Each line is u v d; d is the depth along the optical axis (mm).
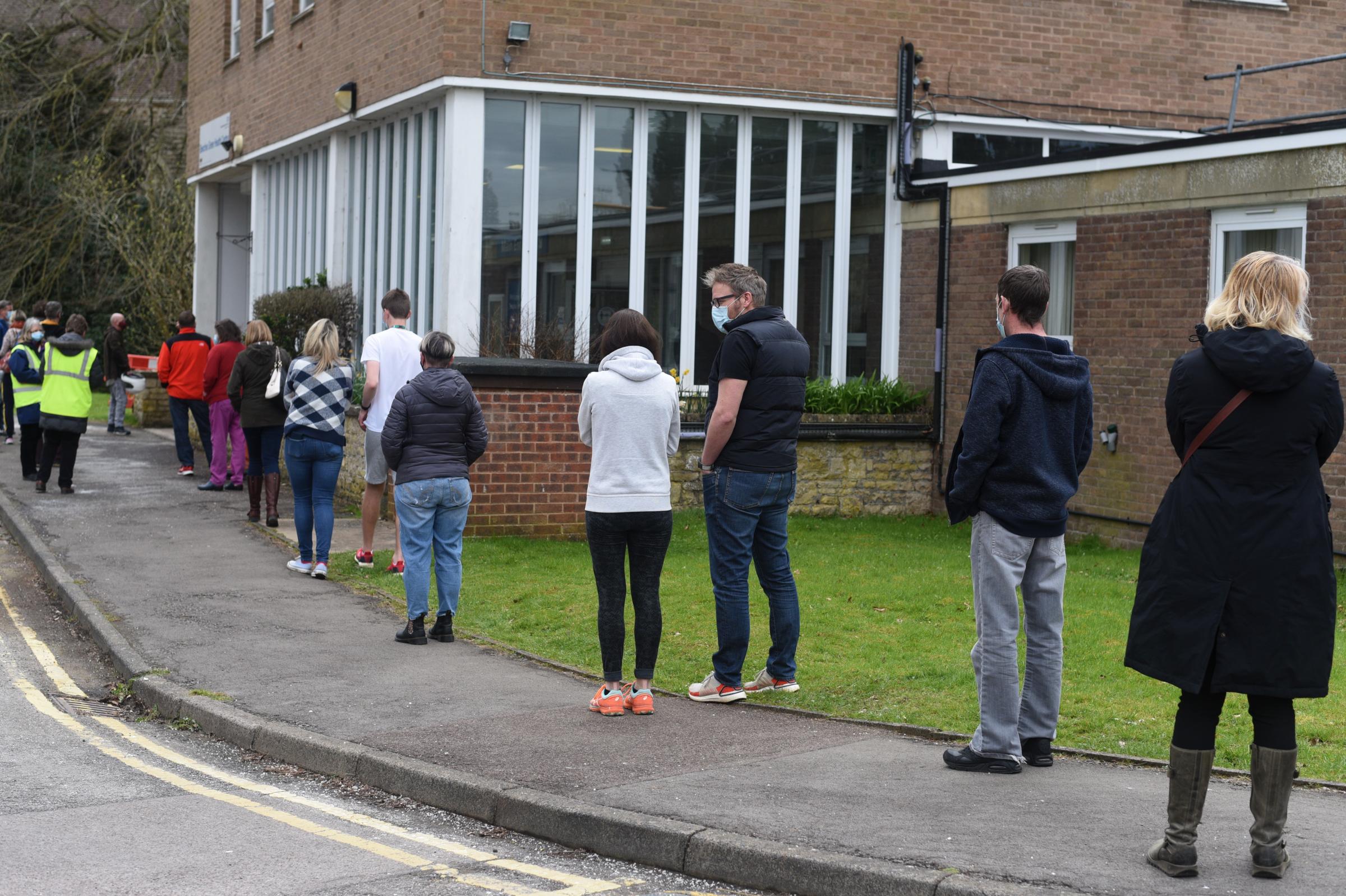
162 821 5500
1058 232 13344
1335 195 10883
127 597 9781
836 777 5805
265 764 6516
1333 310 10930
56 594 10281
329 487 10531
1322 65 16438
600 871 5066
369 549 10828
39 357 16547
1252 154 11461
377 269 15852
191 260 27094
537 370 12023
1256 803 4555
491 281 13852
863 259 15273
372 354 10336
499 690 7488
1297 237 11266
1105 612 9359
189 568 10844
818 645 8406
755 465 7043
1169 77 15844
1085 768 5992
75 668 8320
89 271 31250
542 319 14055
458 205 13609
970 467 5703
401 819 5695
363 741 6465
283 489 15234
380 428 10422
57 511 13453
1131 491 12609
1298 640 4410
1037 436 5723
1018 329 5816
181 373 15922
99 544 11773
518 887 4824
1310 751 6273
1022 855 4773
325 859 5086
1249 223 11594
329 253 16891
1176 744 4570
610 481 6867
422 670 7941
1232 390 4520
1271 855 4512
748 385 7027
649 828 5141
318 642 8594
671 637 8758
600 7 13875
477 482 11922
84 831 5344
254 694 7375
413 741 6469
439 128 14039
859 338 15336
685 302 14570
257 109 19281
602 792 5613
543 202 14023
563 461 12164
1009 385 5680
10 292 30844
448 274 13641
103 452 18453
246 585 10250
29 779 6051
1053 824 5129
